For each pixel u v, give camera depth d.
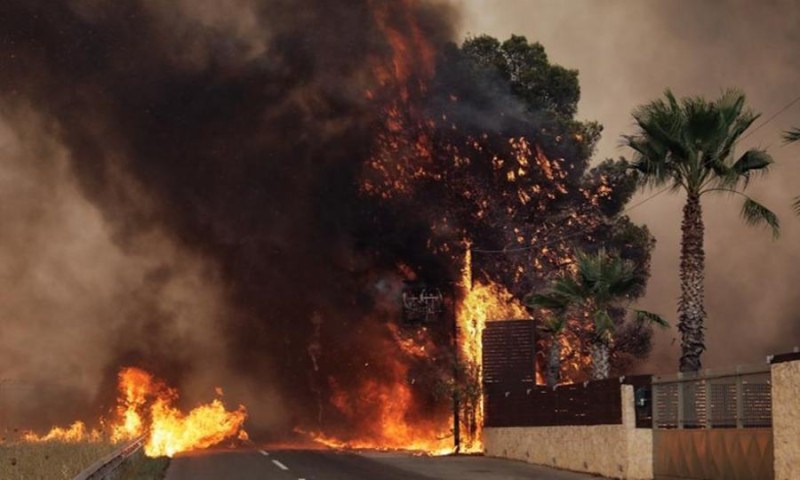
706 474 21.53
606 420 26.23
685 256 27.73
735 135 27.39
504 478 25.55
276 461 31.52
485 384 37.16
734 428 20.36
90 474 18.00
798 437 17.34
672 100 27.33
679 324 27.67
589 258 34.47
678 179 28.12
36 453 25.45
